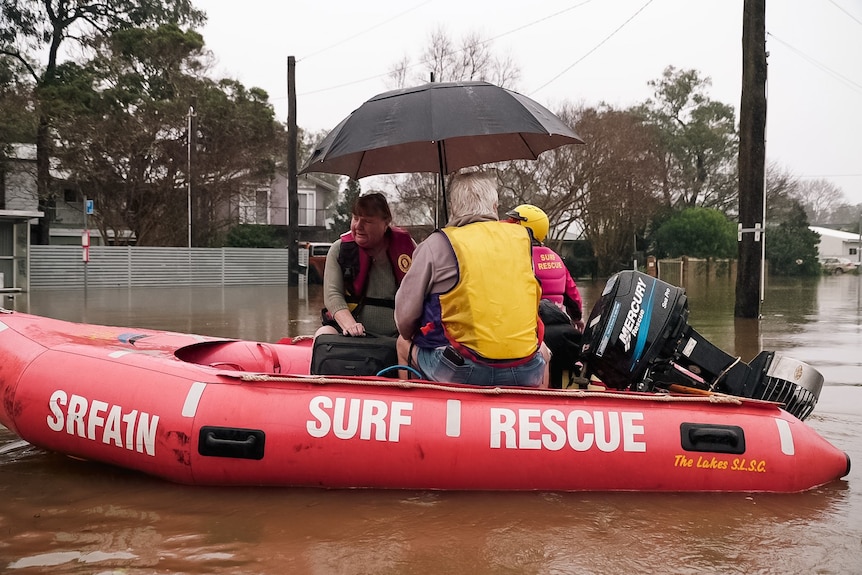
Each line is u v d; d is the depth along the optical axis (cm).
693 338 404
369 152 485
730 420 366
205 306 1580
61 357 399
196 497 351
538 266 455
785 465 360
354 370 397
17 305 1566
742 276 1230
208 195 3048
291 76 2306
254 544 297
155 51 2927
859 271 4106
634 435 357
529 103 405
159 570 271
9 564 275
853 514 336
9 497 350
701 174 4700
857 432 476
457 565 280
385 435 351
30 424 394
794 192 5191
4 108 2531
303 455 351
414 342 386
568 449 353
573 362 429
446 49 2656
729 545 301
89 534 305
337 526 317
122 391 373
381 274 443
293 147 2308
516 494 358
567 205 3162
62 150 2698
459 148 493
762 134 1209
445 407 357
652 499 353
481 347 361
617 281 400
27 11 2798
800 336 976
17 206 2816
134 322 1179
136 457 367
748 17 1198
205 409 355
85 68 2834
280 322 1192
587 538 307
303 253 3008
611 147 3206
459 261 359
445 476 353
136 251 2527
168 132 2902
